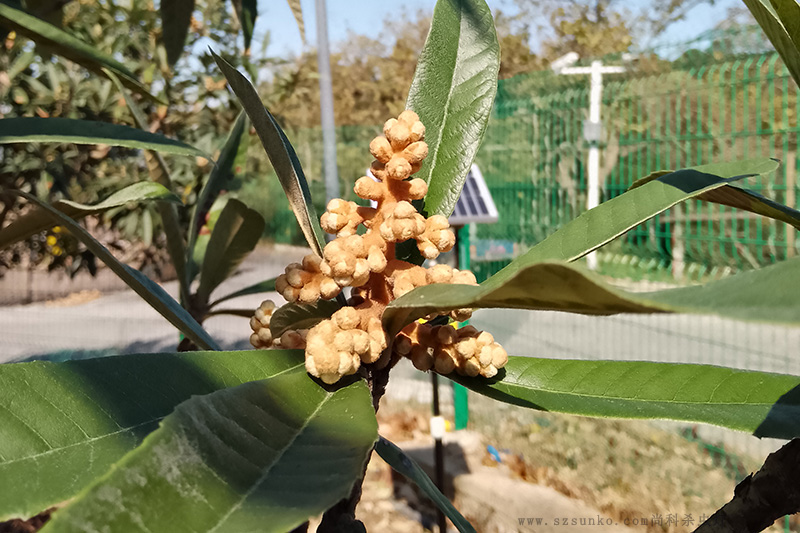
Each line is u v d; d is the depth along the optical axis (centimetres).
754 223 532
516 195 783
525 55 1817
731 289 45
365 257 90
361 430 67
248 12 199
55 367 70
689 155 552
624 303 49
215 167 248
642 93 595
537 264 48
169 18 184
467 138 112
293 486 55
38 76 490
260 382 72
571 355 662
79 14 473
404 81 2209
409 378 754
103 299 1381
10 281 1413
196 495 52
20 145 436
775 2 88
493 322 793
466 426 599
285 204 1453
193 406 59
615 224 101
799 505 96
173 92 504
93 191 489
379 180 96
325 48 685
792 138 545
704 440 507
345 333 82
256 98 89
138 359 76
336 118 2194
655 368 100
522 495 457
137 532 48
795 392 93
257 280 1248
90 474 65
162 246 477
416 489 510
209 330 995
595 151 688
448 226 93
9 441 64
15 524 311
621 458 495
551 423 575
